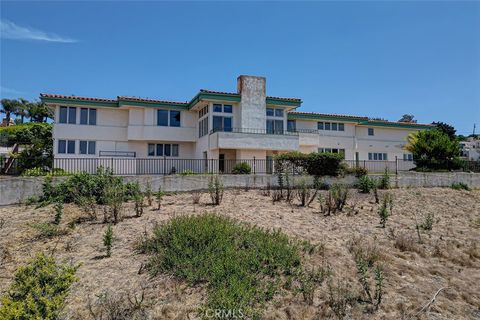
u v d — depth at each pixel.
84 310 5.13
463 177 20.67
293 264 6.71
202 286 5.73
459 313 5.46
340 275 6.49
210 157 23.27
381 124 33.06
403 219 11.59
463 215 12.97
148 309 5.13
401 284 6.35
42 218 10.11
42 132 29.78
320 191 16.06
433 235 9.73
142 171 23.02
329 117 30.31
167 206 12.02
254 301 5.27
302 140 27.34
